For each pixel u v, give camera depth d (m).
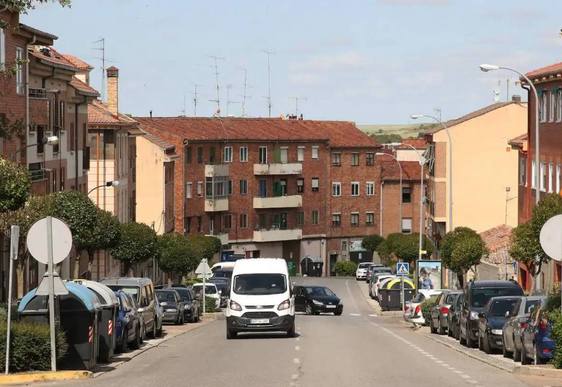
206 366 34.62
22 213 52.75
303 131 171.38
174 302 70.19
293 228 167.00
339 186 173.12
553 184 80.69
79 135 86.81
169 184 133.50
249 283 52.09
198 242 132.00
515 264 89.44
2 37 60.62
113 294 38.34
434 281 89.94
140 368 34.09
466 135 125.81
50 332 30.00
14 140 64.19
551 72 79.69
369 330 61.75
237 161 160.38
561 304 32.34
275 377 30.33
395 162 180.62
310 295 92.38
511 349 38.12
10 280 29.53
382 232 177.00
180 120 158.88
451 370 33.19
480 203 125.75
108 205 99.94
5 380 28.66
